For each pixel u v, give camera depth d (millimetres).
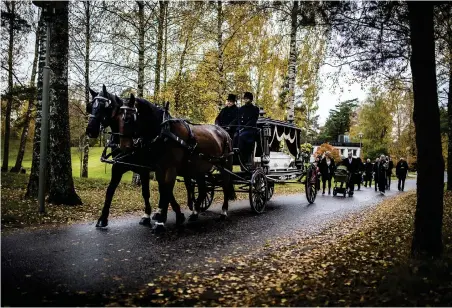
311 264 5520
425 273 4637
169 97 16875
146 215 8336
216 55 17094
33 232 7086
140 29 15680
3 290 4266
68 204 10164
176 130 7926
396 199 15805
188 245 6652
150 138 7637
